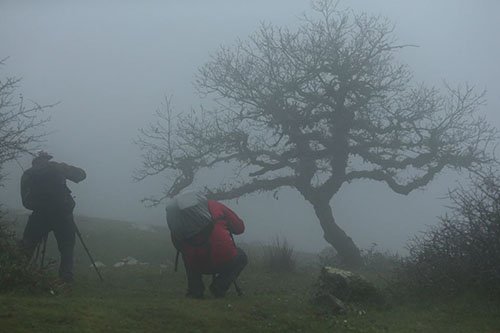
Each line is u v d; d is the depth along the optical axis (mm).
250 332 5664
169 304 6520
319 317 6383
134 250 16156
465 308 6773
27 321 5145
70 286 8000
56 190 8688
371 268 15086
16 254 7430
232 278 7633
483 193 7441
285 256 12109
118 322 5484
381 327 6098
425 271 7805
